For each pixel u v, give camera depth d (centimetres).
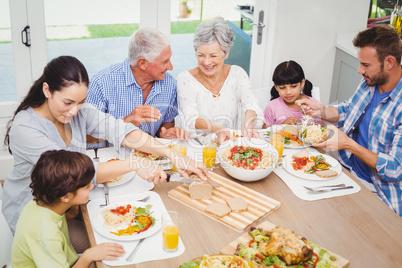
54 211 159
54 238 152
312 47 371
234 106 264
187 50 349
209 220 168
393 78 221
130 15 326
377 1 371
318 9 356
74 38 321
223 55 237
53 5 307
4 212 191
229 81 260
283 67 262
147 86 244
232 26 351
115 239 155
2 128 322
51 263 149
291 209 175
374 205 180
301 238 151
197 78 256
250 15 353
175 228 148
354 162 243
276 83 267
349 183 196
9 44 309
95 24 321
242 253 147
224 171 203
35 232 152
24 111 178
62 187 149
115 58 336
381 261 148
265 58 371
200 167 193
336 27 366
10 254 173
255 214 168
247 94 261
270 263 143
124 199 179
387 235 161
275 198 183
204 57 234
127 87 237
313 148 227
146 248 152
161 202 178
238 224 162
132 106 241
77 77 164
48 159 151
